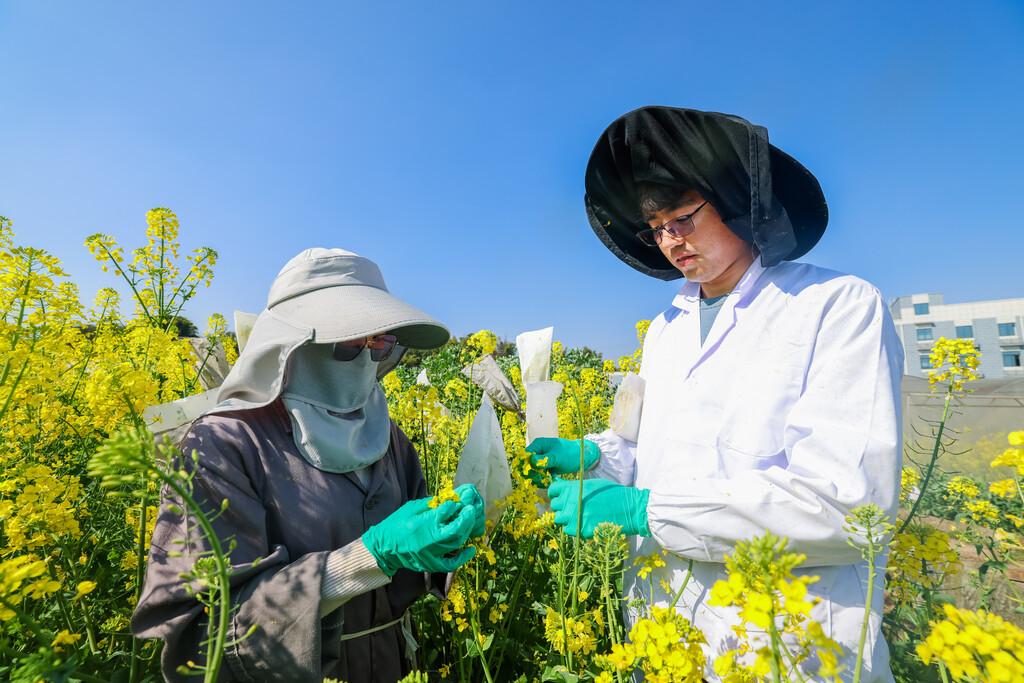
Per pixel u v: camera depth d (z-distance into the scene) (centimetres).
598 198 242
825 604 160
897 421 158
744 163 176
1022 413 344
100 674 183
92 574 222
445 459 293
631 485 245
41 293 212
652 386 234
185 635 138
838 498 150
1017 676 85
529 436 249
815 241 204
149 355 323
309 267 172
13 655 162
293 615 134
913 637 236
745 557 98
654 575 203
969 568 320
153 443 101
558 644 189
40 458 273
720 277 213
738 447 179
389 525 148
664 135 184
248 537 146
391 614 182
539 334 267
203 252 382
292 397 163
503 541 275
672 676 138
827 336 174
